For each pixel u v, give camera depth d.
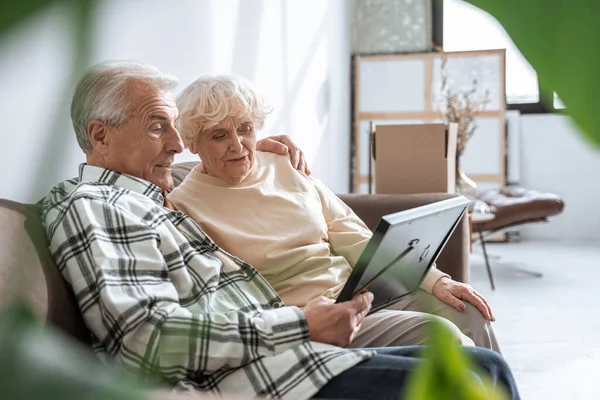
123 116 1.60
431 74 7.51
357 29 7.82
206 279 1.52
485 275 5.62
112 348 1.29
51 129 0.18
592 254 6.60
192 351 1.27
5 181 1.28
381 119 7.62
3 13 0.13
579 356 3.31
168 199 1.85
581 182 7.69
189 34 2.85
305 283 1.81
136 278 1.35
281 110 4.60
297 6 5.05
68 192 1.57
